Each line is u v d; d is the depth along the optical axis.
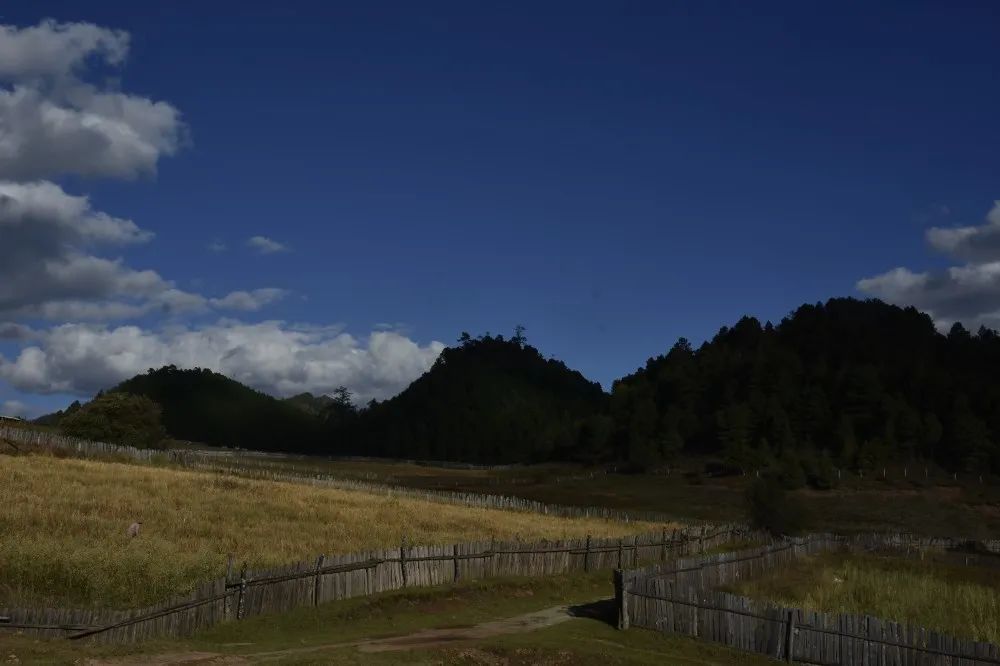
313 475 110.88
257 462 132.75
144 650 19.28
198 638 21.83
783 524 76.19
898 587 38.25
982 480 141.50
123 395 99.62
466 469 181.75
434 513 57.72
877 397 166.88
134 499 42.09
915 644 22.05
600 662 21.88
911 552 63.59
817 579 40.16
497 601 31.22
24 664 16.72
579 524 69.19
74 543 27.88
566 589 35.41
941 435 153.88
